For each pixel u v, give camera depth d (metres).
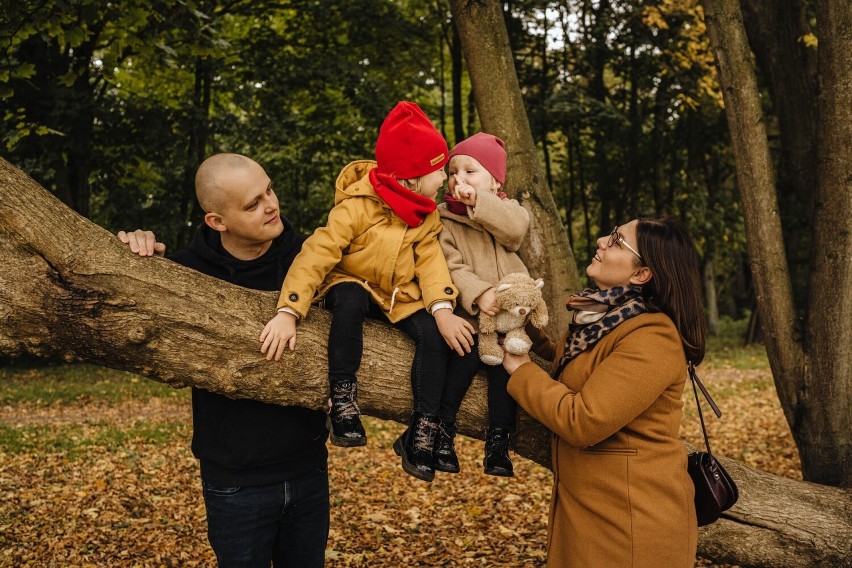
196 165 15.09
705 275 22.44
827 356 3.41
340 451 8.52
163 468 7.46
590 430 2.11
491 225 2.45
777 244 3.54
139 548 5.21
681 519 2.21
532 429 2.64
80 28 7.00
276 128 14.30
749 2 5.02
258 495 2.43
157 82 16.95
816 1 3.51
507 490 6.90
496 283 2.49
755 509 2.94
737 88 3.54
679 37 15.64
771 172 3.55
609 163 19.42
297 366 2.33
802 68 4.79
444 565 5.04
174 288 2.26
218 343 2.27
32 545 5.16
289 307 2.27
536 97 16.23
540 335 2.68
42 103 12.09
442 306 2.35
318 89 15.01
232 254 2.51
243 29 16.33
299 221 16.81
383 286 2.42
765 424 10.02
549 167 19.08
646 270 2.32
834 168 3.42
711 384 13.94
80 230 2.23
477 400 2.54
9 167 2.19
